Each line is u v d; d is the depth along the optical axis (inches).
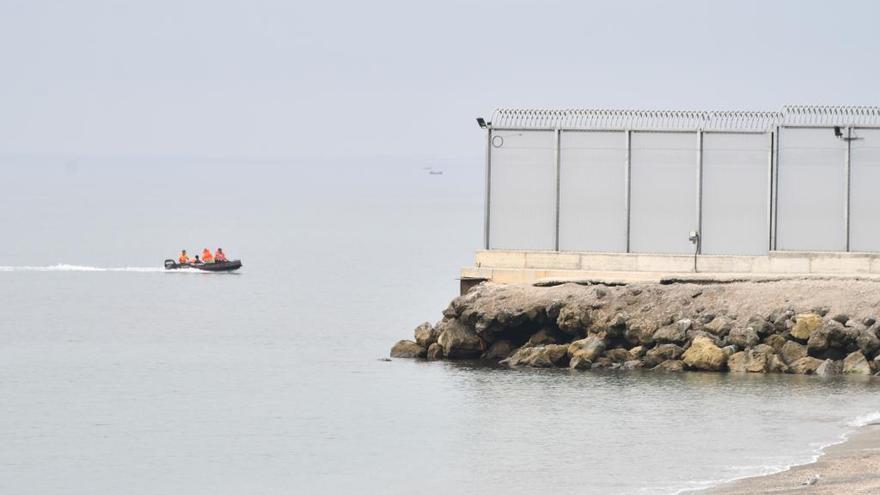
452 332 5536.4
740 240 5561.0
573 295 5344.5
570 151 5669.3
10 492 3846.0
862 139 5467.5
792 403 4525.1
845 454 3806.6
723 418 4338.1
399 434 4367.6
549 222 5689.0
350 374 5526.6
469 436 4264.3
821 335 4980.3
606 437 4151.1
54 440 4453.7
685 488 3503.9
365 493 3690.9
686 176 5595.5
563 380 5012.3
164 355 6333.7
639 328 5196.9
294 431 4485.7
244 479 3907.5
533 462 3890.3
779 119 5506.9
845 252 5433.1
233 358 6176.2
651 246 5625.0
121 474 4003.4
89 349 6614.2
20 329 7554.1
